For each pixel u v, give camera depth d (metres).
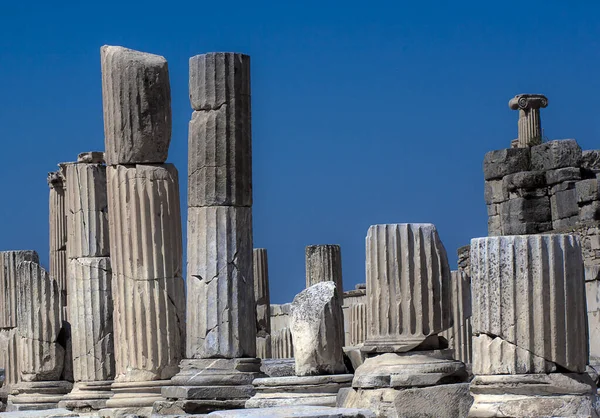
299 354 21.02
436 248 18.41
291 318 21.27
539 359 16.33
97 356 28.00
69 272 28.58
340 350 21.17
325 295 21.12
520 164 42.75
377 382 17.95
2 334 35.75
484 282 16.61
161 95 23.50
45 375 30.77
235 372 22.39
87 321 28.11
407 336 18.20
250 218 23.06
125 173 23.48
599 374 19.69
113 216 23.72
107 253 28.48
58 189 38.38
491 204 43.59
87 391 27.89
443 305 18.36
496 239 16.56
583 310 16.58
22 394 30.67
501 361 16.45
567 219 41.00
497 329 16.47
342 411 14.69
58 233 38.25
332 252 36.88
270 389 20.88
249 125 23.11
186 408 22.14
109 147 23.72
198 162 22.89
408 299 18.27
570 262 16.45
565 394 16.23
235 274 22.70
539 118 46.88
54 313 30.91
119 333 23.72
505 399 16.38
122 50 23.55
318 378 20.69
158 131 23.48
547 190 42.06
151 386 23.44
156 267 23.47
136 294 23.48
